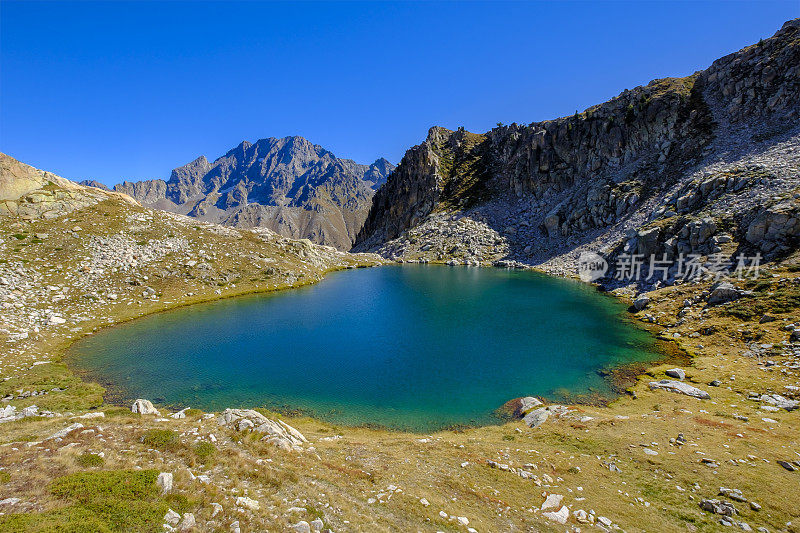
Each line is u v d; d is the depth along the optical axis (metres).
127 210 93.75
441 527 15.72
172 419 24.77
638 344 48.66
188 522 12.05
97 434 19.36
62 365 42.09
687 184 90.00
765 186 68.06
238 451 19.56
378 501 17.50
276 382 39.50
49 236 74.25
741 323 45.31
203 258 88.06
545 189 155.50
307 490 17.00
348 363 44.41
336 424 31.70
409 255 156.88
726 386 34.44
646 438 25.31
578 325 57.88
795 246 53.56
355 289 90.44
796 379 32.69
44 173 87.50
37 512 11.00
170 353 47.19
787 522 16.31
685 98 124.00
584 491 19.64
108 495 12.62
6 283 58.38
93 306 61.72
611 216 113.19
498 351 47.84
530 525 16.61
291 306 72.38
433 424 31.72
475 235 152.75
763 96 105.06
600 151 136.75
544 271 111.81
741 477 19.80
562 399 35.78
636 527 16.48
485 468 22.16
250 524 13.07
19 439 19.12
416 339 52.72
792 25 114.00
